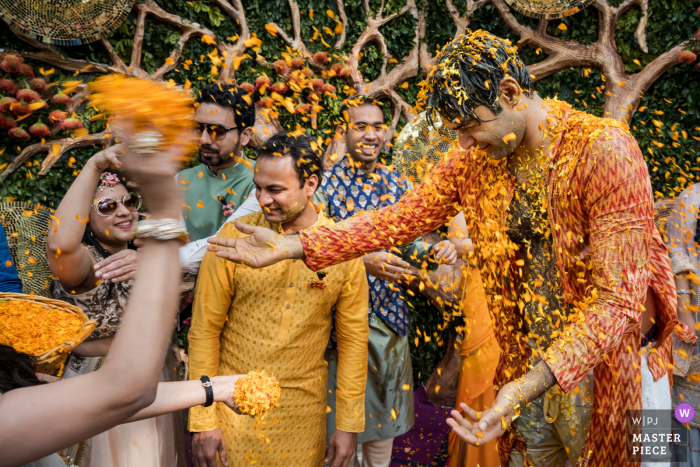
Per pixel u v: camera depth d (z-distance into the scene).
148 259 0.69
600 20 3.96
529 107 1.48
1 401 0.67
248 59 3.60
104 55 3.35
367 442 2.71
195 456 1.91
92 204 2.06
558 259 1.51
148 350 0.67
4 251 2.00
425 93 1.52
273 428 1.90
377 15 3.88
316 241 1.71
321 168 1.94
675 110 4.04
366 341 2.06
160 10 3.34
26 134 3.12
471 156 1.69
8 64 3.05
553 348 1.36
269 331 1.89
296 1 3.67
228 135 2.78
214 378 1.40
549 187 1.48
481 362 2.61
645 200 1.34
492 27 4.06
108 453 1.84
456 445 2.62
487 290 1.76
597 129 1.39
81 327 1.58
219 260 1.90
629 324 1.35
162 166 0.64
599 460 1.60
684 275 2.61
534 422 1.79
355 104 2.76
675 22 3.92
